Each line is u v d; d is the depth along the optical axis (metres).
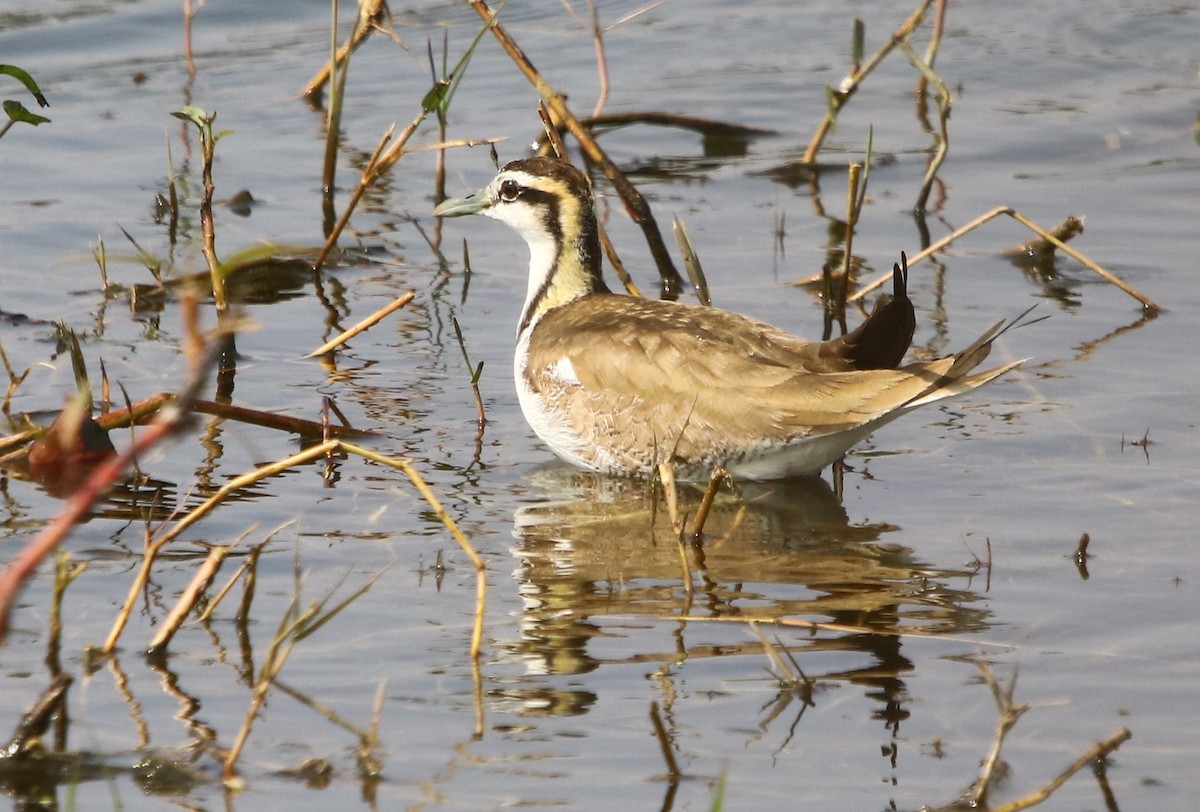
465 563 10.70
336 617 9.86
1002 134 20.30
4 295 15.50
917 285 16.06
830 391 11.84
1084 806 7.82
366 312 15.57
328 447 9.26
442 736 8.46
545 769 8.16
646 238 16.47
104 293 15.57
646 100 21.30
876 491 11.95
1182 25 24.08
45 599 9.98
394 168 19.25
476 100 21.23
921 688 8.95
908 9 25.11
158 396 12.67
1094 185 18.66
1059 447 12.51
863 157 19.64
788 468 12.23
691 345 12.39
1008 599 10.05
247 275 16.25
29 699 8.72
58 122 20.16
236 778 8.07
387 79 21.98
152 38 23.12
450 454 12.75
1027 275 16.30
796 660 9.27
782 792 7.94
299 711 8.72
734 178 19.12
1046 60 22.86
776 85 22.09
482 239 17.67
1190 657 9.23
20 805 7.90
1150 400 13.27
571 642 9.55
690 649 9.45
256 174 18.88
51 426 12.10
